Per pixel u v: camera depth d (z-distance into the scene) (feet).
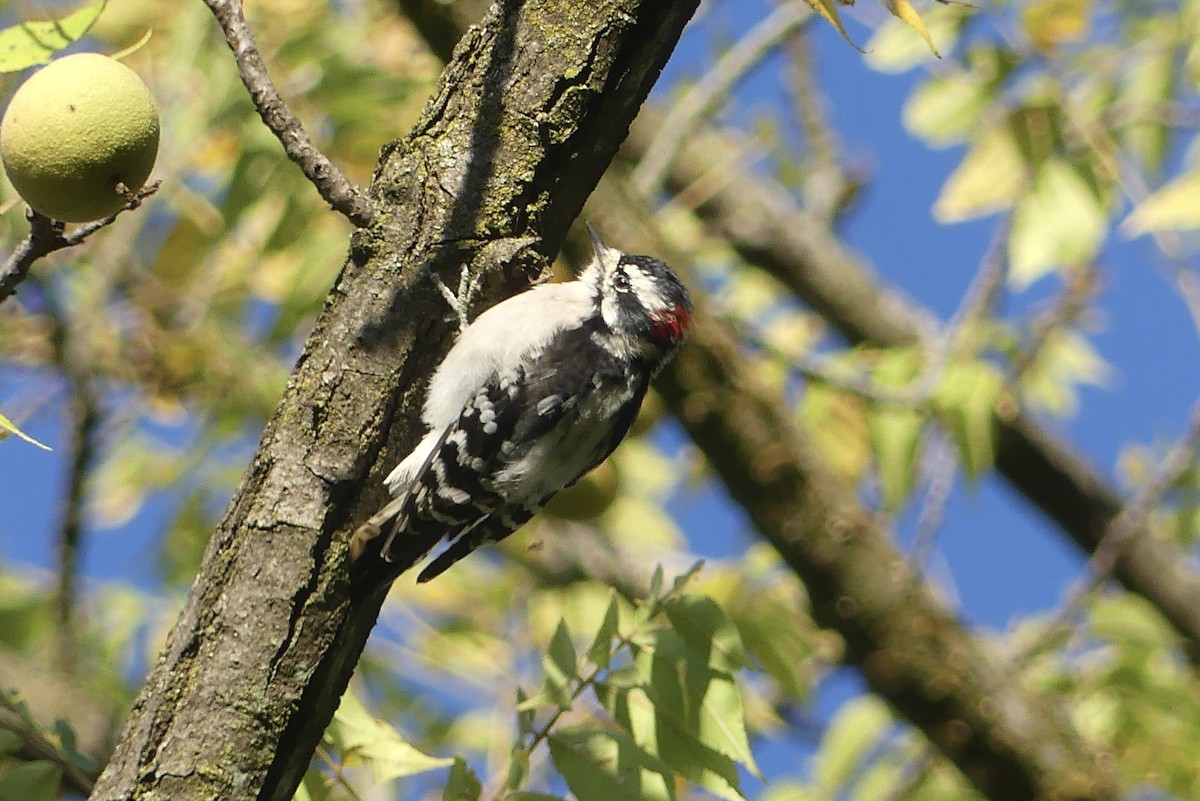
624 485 44.78
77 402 38.88
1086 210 34.76
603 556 44.93
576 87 22.77
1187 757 35.45
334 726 23.73
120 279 40.50
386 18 38.14
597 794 23.15
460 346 29.19
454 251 22.39
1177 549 46.50
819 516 37.81
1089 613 39.78
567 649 24.25
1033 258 34.63
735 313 38.91
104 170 18.29
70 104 18.08
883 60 37.19
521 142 22.72
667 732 23.67
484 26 23.13
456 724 40.06
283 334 36.68
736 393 37.86
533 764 26.53
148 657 39.60
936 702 37.45
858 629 37.91
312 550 21.47
